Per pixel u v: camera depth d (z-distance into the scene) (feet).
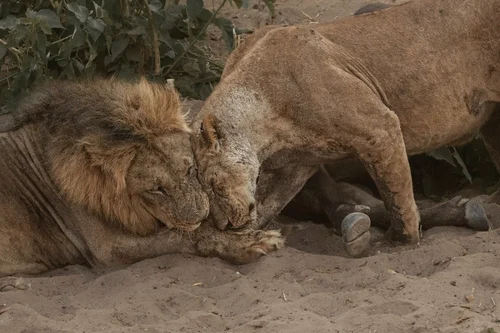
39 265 37.50
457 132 40.01
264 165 38.04
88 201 36.11
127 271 35.35
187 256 36.94
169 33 51.29
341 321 30.76
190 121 38.58
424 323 30.09
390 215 38.40
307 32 38.14
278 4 57.11
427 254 35.83
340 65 37.93
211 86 50.29
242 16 55.77
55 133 36.37
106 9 47.78
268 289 33.78
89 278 36.06
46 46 45.96
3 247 36.70
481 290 32.65
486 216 38.93
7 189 37.09
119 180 35.22
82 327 31.22
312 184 41.60
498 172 47.03
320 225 40.42
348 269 35.22
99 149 35.01
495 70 39.68
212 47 53.93
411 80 38.83
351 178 43.88
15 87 46.65
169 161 35.29
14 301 33.32
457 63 39.24
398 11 39.78
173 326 31.09
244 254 36.65
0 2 49.57
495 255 35.27
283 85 37.27
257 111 37.19
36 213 37.24
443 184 47.73
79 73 48.49
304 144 37.60
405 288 32.83
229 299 33.32
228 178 35.88
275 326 30.48
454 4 39.58
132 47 49.21
